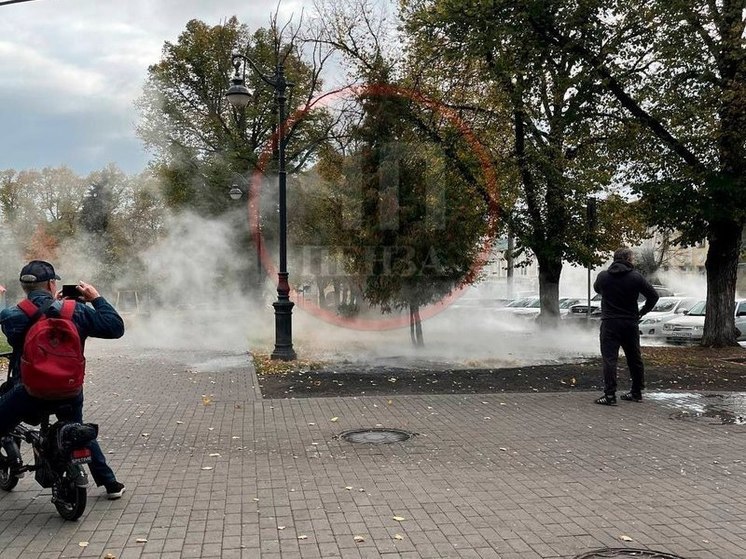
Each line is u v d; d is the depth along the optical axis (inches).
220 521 179.6
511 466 233.1
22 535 169.8
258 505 192.2
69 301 183.2
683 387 402.3
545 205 695.1
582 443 265.4
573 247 691.4
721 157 588.7
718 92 569.6
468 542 165.2
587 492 204.5
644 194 621.9
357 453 249.9
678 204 601.6
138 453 249.6
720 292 639.1
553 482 214.8
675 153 616.7
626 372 461.7
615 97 636.1
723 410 331.6
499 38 589.0
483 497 199.6
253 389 391.9
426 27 622.5
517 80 634.8
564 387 399.9
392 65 623.5
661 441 268.5
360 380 425.7
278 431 285.3
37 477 190.1
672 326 773.3
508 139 733.3
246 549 161.0
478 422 303.4
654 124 615.2
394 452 251.3
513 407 338.6
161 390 389.1
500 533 170.9
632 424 299.7
